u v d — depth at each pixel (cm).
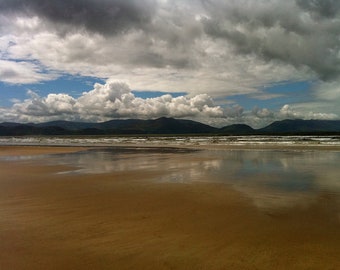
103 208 1071
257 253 687
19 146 6128
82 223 905
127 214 996
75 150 4588
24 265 636
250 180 1644
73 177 1794
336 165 2239
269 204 1116
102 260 659
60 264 640
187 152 3856
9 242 759
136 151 4222
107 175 1862
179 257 671
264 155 3188
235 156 3125
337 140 5803
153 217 964
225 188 1421
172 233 818
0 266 632
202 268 621
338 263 632
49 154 3809
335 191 1326
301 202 1140
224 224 892
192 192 1333
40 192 1348
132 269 618
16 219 948
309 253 682
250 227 862
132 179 1702
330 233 804
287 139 6700
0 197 1251
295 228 848
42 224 898
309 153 3369
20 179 1723
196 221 922
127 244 744
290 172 1923
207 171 2012
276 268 616
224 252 695
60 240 771
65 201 1178
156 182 1598
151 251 703
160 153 3756
